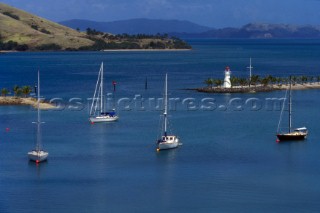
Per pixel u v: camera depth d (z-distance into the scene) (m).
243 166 142.12
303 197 120.56
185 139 170.75
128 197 120.62
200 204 116.69
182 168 140.12
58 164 143.38
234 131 183.00
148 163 144.50
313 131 183.38
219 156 151.12
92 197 120.38
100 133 179.00
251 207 115.19
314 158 149.88
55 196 121.06
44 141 167.75
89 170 138.38
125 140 169.38
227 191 123.81
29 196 120.88
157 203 117.06
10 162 145.00
